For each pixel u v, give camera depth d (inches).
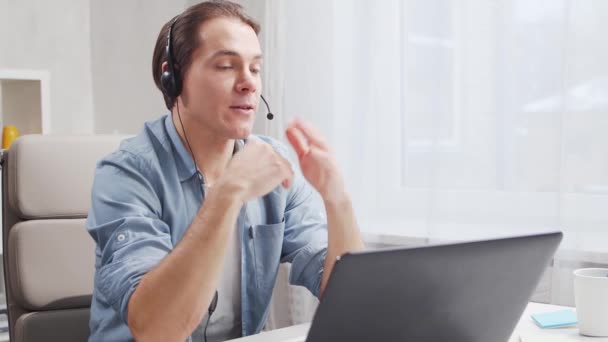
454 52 83.7
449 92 84.4
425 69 86.0
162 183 55.5
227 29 52.4
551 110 76.9
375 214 91.0
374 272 30.8
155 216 54.2
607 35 72.6
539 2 77.4
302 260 58.9
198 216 44.4
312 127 51.3
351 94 92.4
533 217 78.7
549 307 53.2
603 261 73.9
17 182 61.2
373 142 90.9
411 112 87.6
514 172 80.0
